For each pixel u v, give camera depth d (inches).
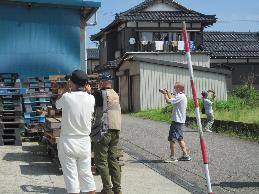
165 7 1270.9
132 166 358.3
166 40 1239.5
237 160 388.8
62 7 491.2
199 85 1000.9
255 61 1396.4
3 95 422.0
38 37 486.6
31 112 454.6
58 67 494.3
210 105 613.6
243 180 312.2
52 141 333.7
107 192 254.7
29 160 353.7
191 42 1229.1
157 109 952.9
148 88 986.1
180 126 377.7
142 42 1198.3
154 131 605.0
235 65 1395.2
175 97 373.4
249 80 1200.2
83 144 212.7
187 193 272.5
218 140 521.3
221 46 1437.0
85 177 215.2
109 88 264.2
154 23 1232.8
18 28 479.5
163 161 382.3
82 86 221.0
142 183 297.1
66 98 212.1
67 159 212.1
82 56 515.2
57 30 493.0
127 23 1222.9
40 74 487.2
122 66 1140.5
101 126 252.4
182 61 1169.4
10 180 290.0
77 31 501.0
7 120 427.2
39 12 486.0
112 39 1363.2
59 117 366.0
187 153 406.3
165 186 289.9
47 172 314.3
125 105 1131.3
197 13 1262.3
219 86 1007.0
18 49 479.8
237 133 569.0
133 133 583.2
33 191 264.8
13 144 423.2
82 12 501.0
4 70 475.5
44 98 458.9
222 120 611.8
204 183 302.0
